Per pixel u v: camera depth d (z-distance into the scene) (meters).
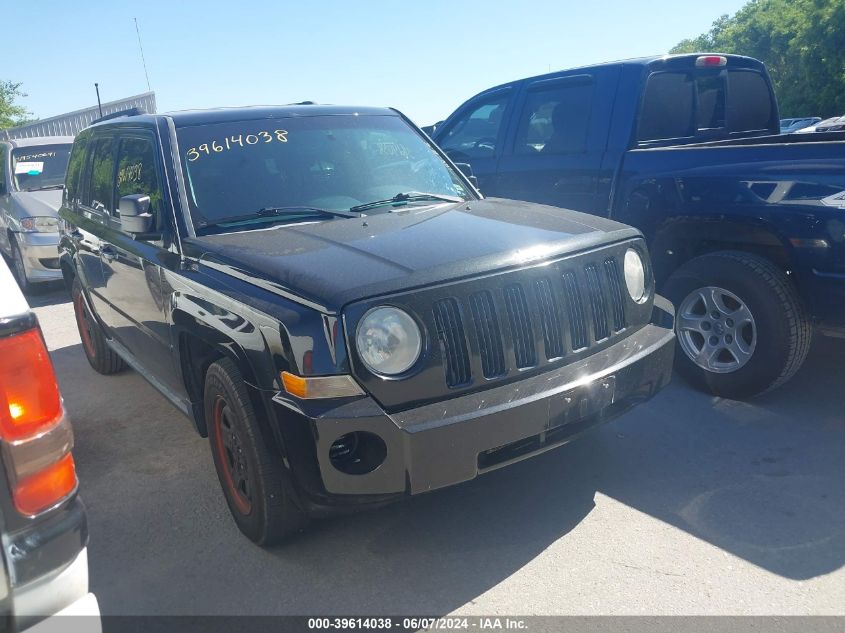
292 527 3.23
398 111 4.92
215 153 4.02
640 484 3.71
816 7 43.06
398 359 2.82
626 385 3.28
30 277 9.33
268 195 3.91
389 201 4.05
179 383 3.95
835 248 3.93
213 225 3.73
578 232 3.47
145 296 4.09
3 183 10.11
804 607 2.75
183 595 3.05
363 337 2.77
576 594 2.90
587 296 3.31
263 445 3.07
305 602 2.97
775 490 3.56
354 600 2.96
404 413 2.81
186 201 3.79
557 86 5.66
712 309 4.57
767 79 6.17
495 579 3.04
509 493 3.71
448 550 3.26
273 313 2.87
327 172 4.12
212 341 3.22
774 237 4.24
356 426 2.72
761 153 4.29
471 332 2.95
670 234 4.80
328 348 2.75
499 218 3.71
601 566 3.07
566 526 3.38
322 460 2.76
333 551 3.30
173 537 3.51
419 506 3.63
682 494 3.59
